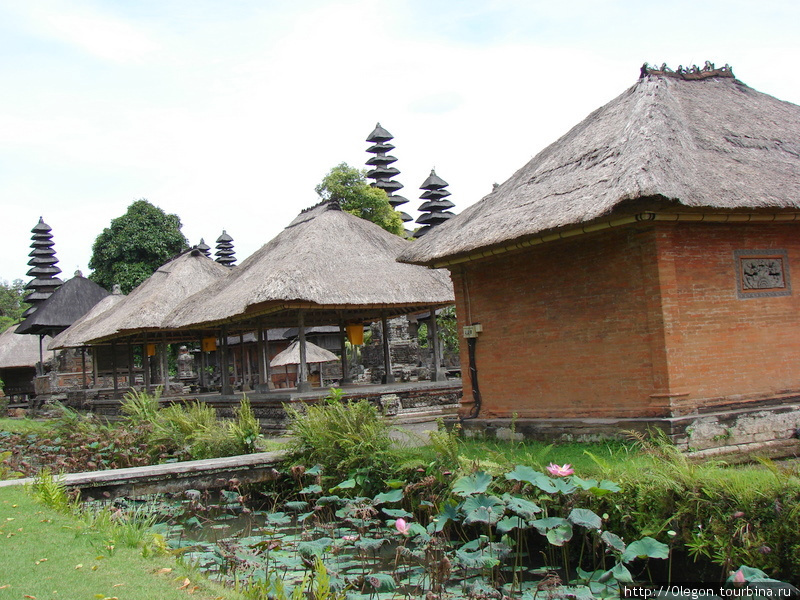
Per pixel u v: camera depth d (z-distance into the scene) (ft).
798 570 19.25
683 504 21.88
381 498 28.76
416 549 26.30
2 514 26.76
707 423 31.27
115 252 164.55
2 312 262.26
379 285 63.72
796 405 33.73
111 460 43.60
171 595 17.63
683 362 32.07
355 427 35.91
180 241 171.01
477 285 43.42
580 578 22.31
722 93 41.68
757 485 20.99
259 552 24.81
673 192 29.01
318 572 19.42
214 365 143.13
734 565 20.35
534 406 39.37
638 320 33.32
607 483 22.89
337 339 135.64
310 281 60.13
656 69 40.60
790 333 35.24
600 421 34.27
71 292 133.18
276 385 123.03
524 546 26.71
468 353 43.70
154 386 94.27
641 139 33.14
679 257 32.65
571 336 37.06
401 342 111.96
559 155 41.27
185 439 45.70
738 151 35.04
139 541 22.89
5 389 148.56
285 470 37.91
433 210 144.66
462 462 29.27
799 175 34.30
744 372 33.58
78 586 18.29
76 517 26.71
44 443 50.67
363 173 141.69
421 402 66.74
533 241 35.47
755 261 34.76
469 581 23.86
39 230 165.68
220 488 36.88
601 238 35.22
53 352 137.28
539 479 23.62
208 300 74.79
